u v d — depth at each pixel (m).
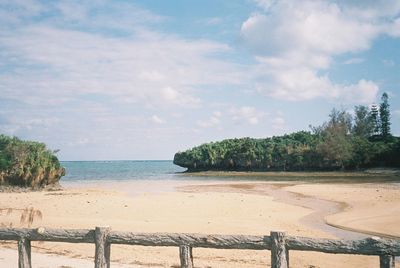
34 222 21.47
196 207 28.12
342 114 119.62
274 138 127.25
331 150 101.06
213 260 13.59
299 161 108.25
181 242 8.46
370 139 125.00
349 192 40.31
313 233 19.41
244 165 117.62
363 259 14.51
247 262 13.41
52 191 47.78
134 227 20.05
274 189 48.25
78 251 14.75
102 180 77.19
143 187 54.12
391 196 34.53
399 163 96.38
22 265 9.35
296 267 13.42
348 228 21.00
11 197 38.03
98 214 24.80
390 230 20.30
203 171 124.31
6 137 56.56
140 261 13.12
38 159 53.91
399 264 13.84
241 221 22.44
